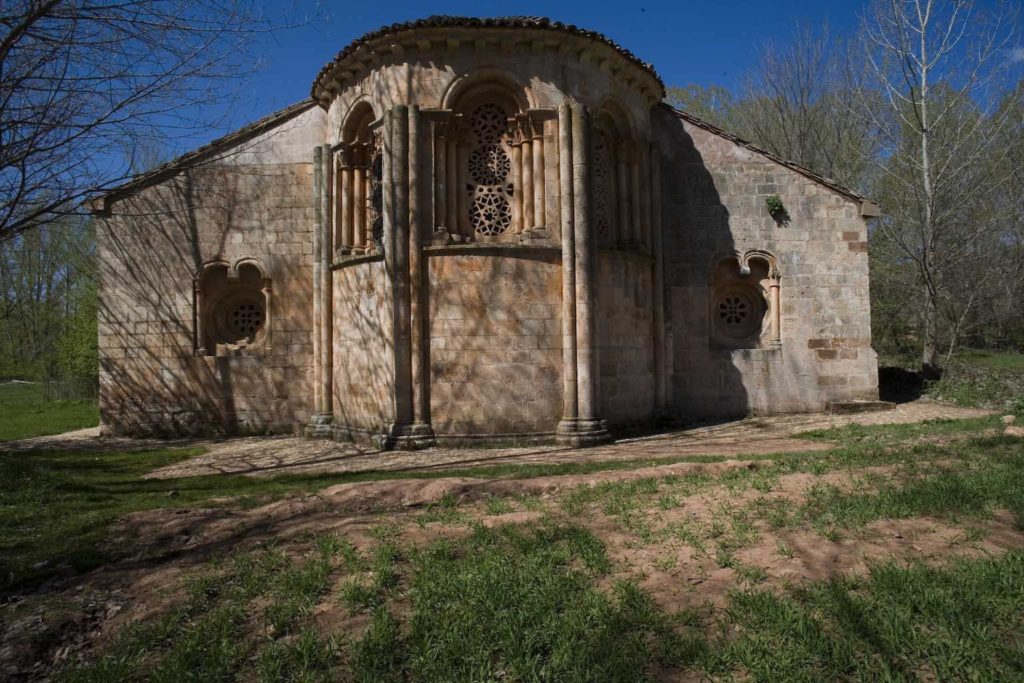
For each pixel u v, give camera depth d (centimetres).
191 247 1636
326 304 1530
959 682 361
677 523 636
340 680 390
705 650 397
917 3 2009
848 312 1694
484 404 1262
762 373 1677
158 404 1617
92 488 934
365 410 1369
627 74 1423
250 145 1644
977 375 1820
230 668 409
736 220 1692
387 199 1279
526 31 1266
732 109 3738
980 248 2461
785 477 802
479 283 1270
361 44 1309
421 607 468
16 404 3002
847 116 2986
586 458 1078
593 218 1302
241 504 782
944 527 596
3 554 625
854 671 376
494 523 661
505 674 390
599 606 455
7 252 2281
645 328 1477
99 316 1628
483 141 1345
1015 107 2475
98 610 511
